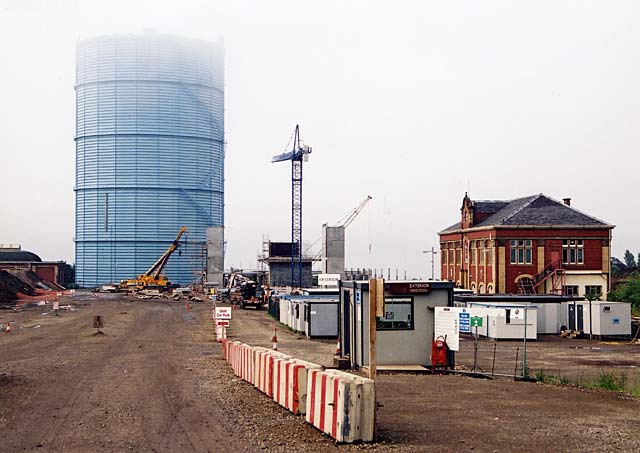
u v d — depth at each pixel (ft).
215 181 552.41
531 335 148.25
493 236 241.35
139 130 520.01
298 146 467.11
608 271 241.14
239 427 49.47
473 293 210.18
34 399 62.23
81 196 533.96
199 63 536.83
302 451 42.60
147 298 354.54
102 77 523.29
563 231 240.12
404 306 88.17
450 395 66.33
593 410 58.75
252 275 472.85
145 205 522.47
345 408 44.80
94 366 88.33
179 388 68.85
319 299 160.86
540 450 43.62
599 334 152.15
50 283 470.39
